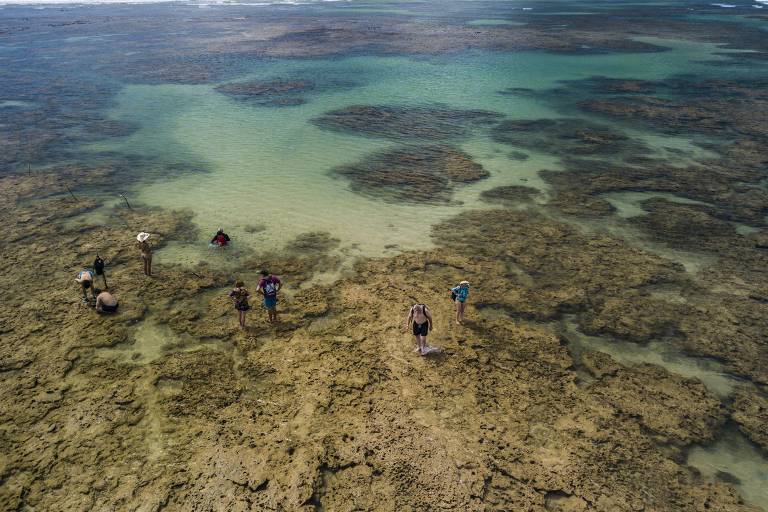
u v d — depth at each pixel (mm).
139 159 26672
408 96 39531
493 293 15039
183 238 18375
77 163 26047
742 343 12984
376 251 17594
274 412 10516
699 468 9523
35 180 23734
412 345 12625
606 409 10789
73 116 34469
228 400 10836
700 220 19766
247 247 17797
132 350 12430
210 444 9727
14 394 10875
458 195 22328
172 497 8672
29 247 17500
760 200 21406
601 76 45812
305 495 8727
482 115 34500
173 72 47688
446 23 84375
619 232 18953
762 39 63188
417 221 19891
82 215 20203
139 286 15195
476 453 9578
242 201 21547
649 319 13961
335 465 9305
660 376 11844
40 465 9234
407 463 9352
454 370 11781
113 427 10094
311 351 12406
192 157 26906
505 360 12195
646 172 24625
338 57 55312
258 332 13164
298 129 31484
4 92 40812
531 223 19688
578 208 20953
